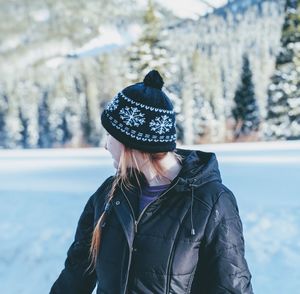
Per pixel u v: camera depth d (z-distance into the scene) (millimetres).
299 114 26250
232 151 17391
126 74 29000
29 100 57312
